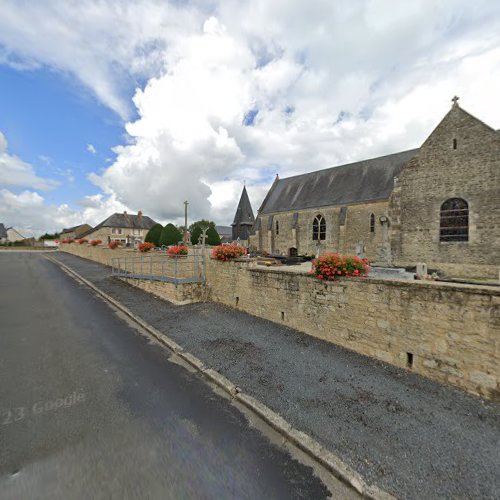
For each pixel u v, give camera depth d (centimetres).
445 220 1855
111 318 826
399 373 486
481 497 251
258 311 845
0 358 528
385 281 526
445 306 448
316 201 3091
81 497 240
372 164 2894
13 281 1444
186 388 440
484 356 409
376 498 249
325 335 646
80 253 3491
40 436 315
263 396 412
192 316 846
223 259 996
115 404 387
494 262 1661
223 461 289
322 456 295
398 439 324
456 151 1802
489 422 357
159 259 1239
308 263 2539
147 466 278
